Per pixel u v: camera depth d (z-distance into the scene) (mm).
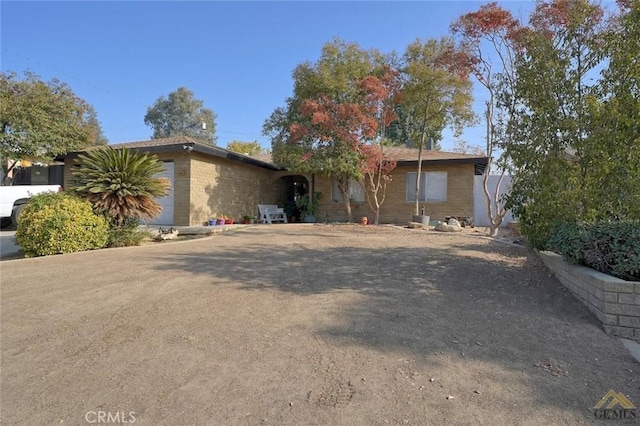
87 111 22094
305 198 18234
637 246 4176
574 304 4539
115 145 15617
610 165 4785
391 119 14578
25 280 5711
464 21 10188
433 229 12875
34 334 3762
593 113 4977
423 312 4262
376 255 7211
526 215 5941
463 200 16172
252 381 2865
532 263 6418
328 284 5348
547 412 2521
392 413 2484
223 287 5215
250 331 3760
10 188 14680
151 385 2822
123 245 8805
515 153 6004
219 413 2480
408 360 3201
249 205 17375
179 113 48906
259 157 21641
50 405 2592
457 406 2566
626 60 4820
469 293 4961
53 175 20484
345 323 3945
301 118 14812
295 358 3223
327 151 14062
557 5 7637
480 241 9070
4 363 3189
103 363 3162
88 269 6324
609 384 2896
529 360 3250
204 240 9297
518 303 4617
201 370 3029
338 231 11445
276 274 5895
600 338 3736
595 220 5023
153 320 4059
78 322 4043
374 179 17125
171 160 13945
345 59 14422
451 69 10992
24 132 17062
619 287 3867
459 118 13883
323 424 2369
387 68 13812
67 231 7789
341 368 3061
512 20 9625
